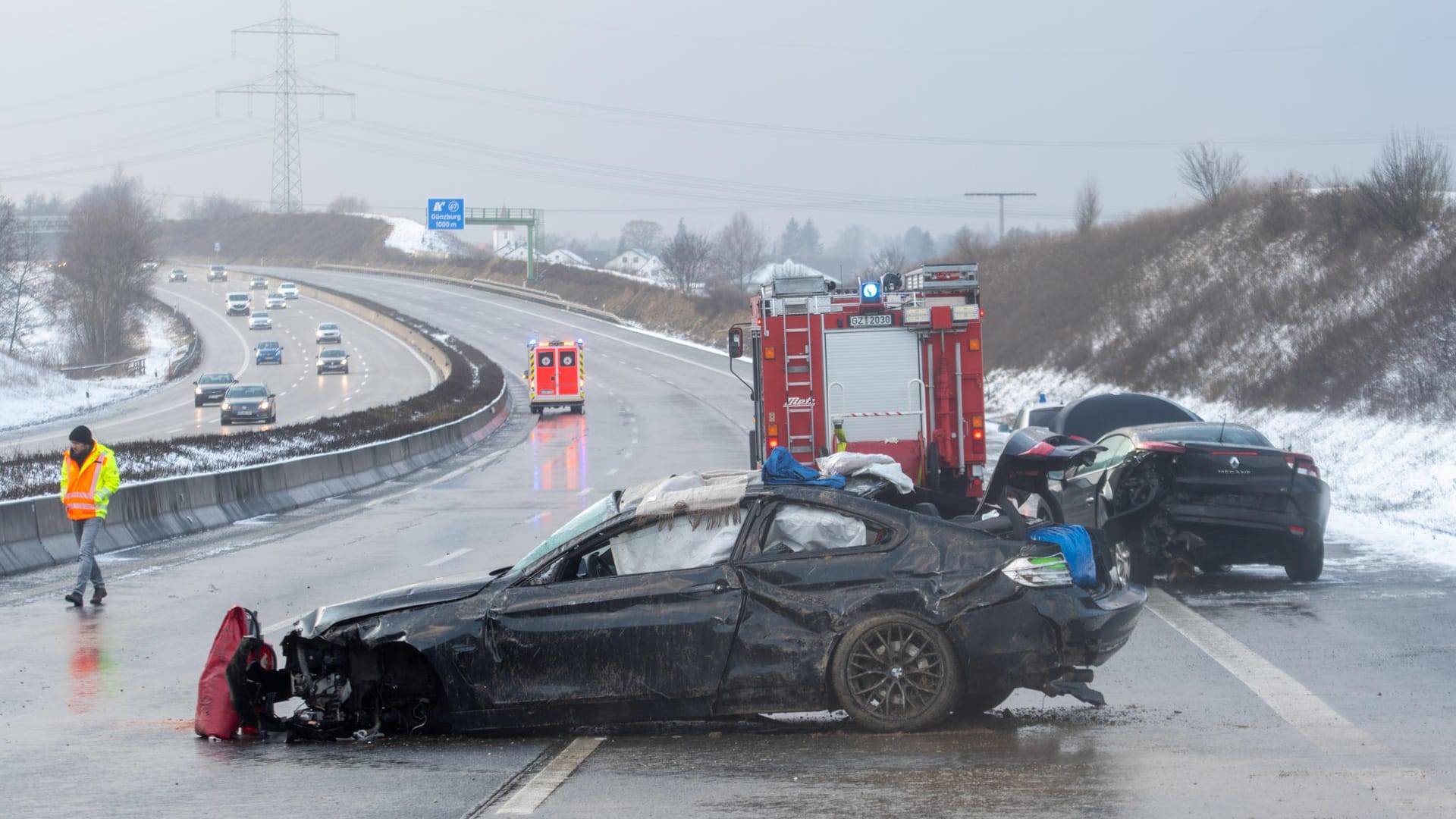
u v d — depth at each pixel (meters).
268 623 19.97
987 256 123.06
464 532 32.59
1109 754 11.35
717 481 13.59
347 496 44.09
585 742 12.48
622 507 13.09
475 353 129.00
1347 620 17.78
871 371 26.16
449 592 12.77
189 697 15.06
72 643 18.55
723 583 12.31
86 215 180.50
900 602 12.12
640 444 64.88
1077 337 91.38
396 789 10.82
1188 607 19.30
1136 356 79.81
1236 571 23.00
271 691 13.36
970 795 10.09
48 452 64.50
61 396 115.19
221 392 103.19
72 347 176.38
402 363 136.75
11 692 15.37
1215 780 10.40
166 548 30.30
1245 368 68.44
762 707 12.21
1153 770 10.77
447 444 62.69
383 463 50.81
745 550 12.45
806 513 12.54
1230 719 12.61
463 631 12.44
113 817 10.12
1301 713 12.77
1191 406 68.81
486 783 10.97
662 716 12.33
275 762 11.93
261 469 38.69
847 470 13.40
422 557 27.91
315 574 25.45
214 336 180.62
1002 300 108.75
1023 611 12.05
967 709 13.27
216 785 11.08
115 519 30.25
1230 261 84.06
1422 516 30.77
